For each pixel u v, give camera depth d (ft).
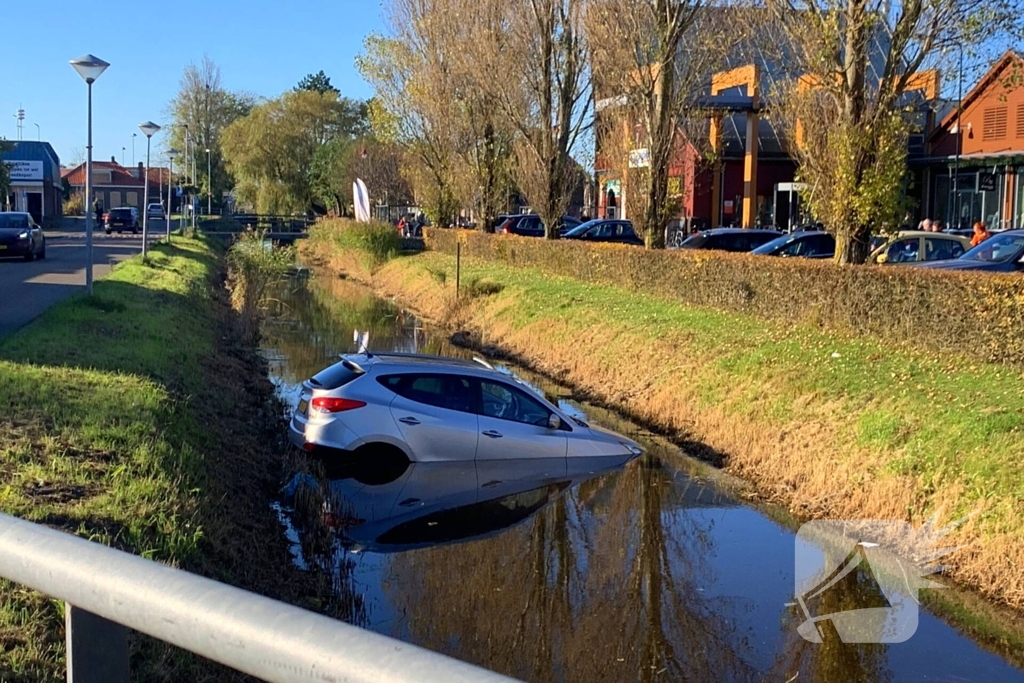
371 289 115.96
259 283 77.25
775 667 21.27
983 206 120.98
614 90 78.18
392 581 26.45
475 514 32.78
